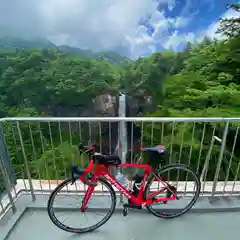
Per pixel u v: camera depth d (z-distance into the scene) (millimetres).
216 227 2086
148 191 2105
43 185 2650
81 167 2061
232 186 2605
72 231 2016
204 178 2479
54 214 2105
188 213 2258
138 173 2029
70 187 2551
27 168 2312
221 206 2293
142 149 1996
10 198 2162
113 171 2045
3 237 1940
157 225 2107
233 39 9680
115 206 2182
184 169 2219
